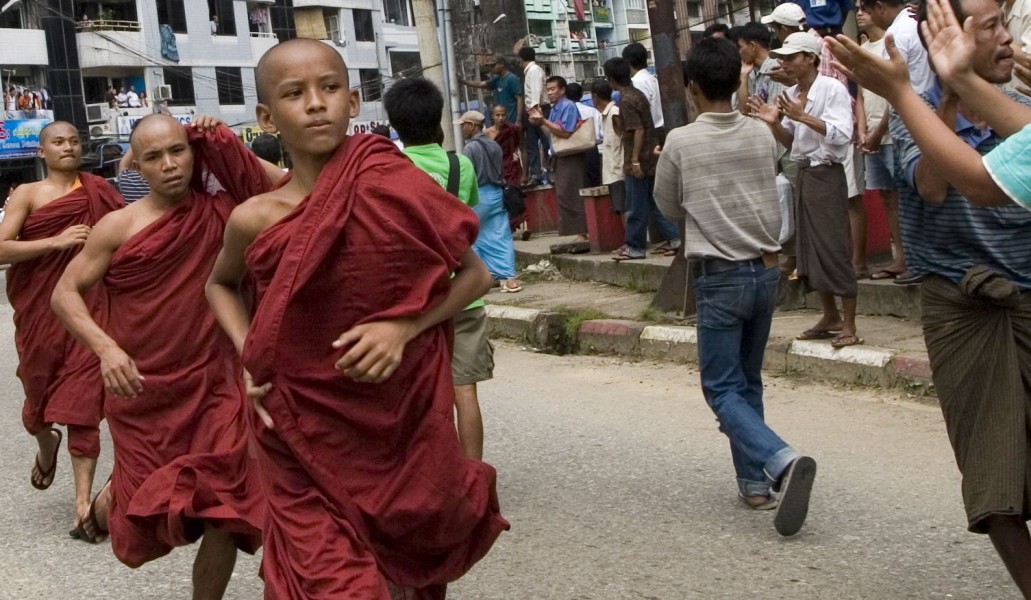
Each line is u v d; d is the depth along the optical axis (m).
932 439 6.30
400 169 2.99
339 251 2.95
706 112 5.26
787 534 4.97
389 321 2.95
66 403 5.87
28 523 6.14
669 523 5.36
